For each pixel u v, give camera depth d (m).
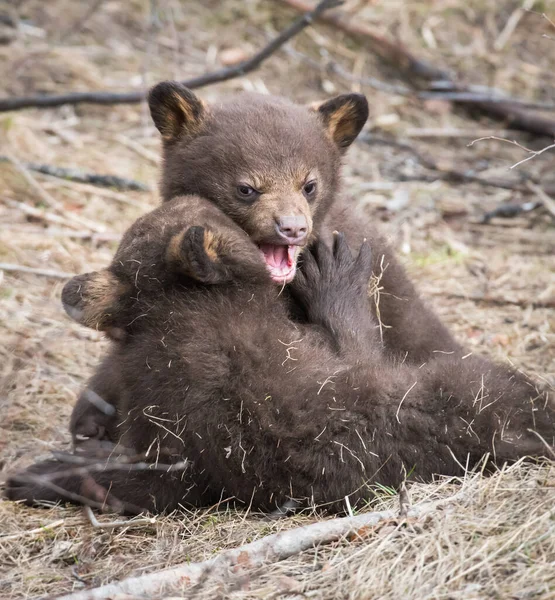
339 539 8.30
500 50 23.70
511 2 24.89
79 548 8.95
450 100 21.77
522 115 21.23
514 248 16.89
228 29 22.98
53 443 11.23
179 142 11.59
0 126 18.05
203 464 9.36
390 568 7.71
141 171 18.14
